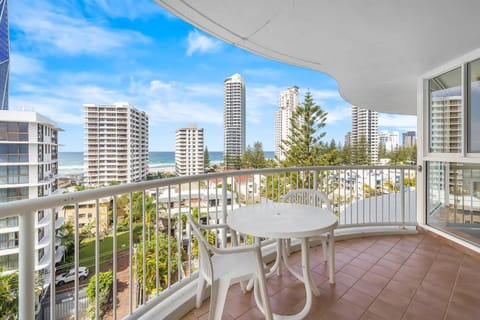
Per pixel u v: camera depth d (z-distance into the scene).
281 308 1.83
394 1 1.98
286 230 1.57
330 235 2.17
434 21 2.21
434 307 1.84
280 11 2.18
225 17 2.31
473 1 1.91
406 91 4.54
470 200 2.89
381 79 3.91
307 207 2.18
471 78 2.84
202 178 2.13
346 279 2.24
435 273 2.35
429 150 3.51
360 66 3.44
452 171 3.13
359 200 5.19
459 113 2.99
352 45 2.81
